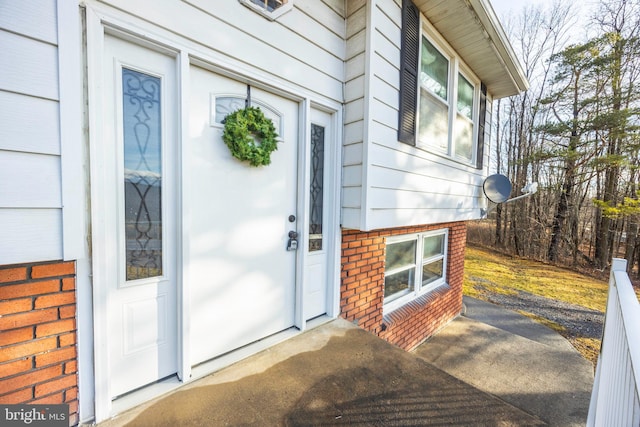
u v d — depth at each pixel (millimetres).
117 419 1257
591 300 5621
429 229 3656
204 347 1656
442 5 2516
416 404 1444
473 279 7066
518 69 3783
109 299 1283
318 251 2289
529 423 1343
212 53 1506
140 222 1374
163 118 1409
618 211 7066
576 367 3008
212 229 1646
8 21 954
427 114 2938
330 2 2131
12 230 991
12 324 1039
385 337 2873
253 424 1277
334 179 2279
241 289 1816
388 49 2223
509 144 11039
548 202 9484
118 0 1199
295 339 2029
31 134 1008
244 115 1673
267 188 1915
